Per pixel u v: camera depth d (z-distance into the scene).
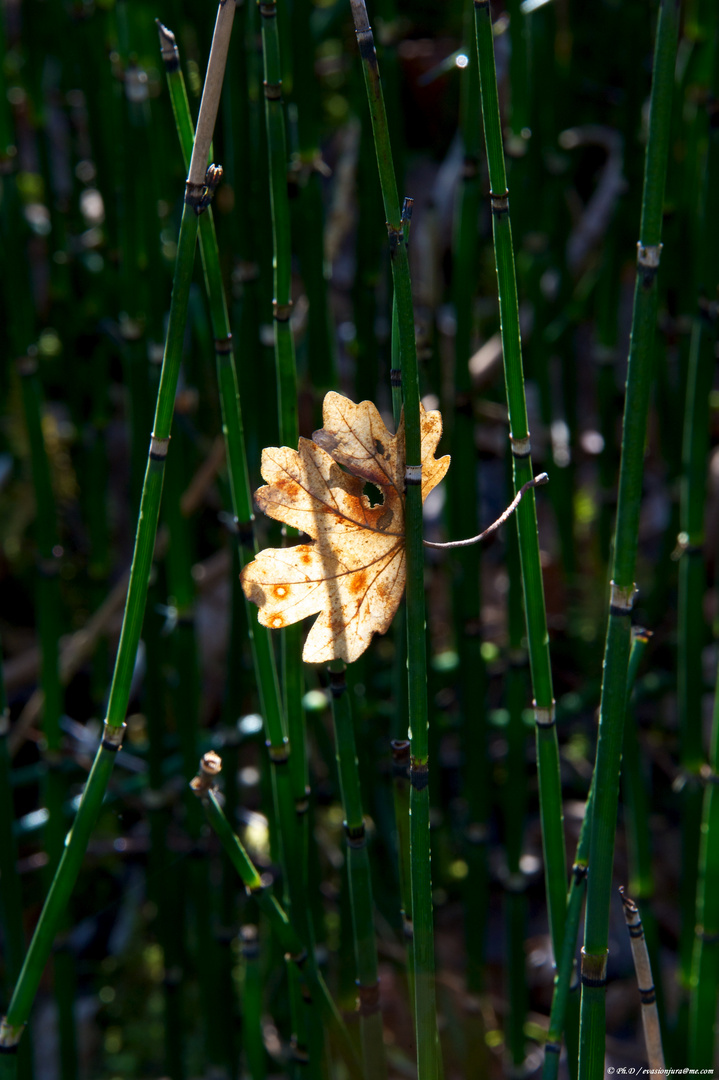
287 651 0.80
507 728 0.99
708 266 0.89
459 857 1.28
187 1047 1.21
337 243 1.40
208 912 1.00
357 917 0.78
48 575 0.98
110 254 1.15
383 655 1.34
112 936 1.32
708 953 0.89
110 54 1.01
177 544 0.93
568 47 1.29
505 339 0.74
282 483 0.71
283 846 0.82
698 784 0.97
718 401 1.63
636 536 0.71
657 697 1.33
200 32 0.87
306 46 0.87
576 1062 0.86
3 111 0.93
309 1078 0.84
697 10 0.94
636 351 0.70
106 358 1.31
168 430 0.73
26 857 1.38
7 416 1.66
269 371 0.90
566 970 0.78
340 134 1.86
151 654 0.98
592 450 1.64
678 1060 1.03
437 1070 0.75
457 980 1.20
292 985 0.82
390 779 1.11
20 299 0.96
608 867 0.73
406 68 1.76
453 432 0.94
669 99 0.69
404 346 0.70
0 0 0.92
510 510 0.71
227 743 0.99
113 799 1.11
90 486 1.36
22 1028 0.78
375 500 0.91
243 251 0.88
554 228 1.34
